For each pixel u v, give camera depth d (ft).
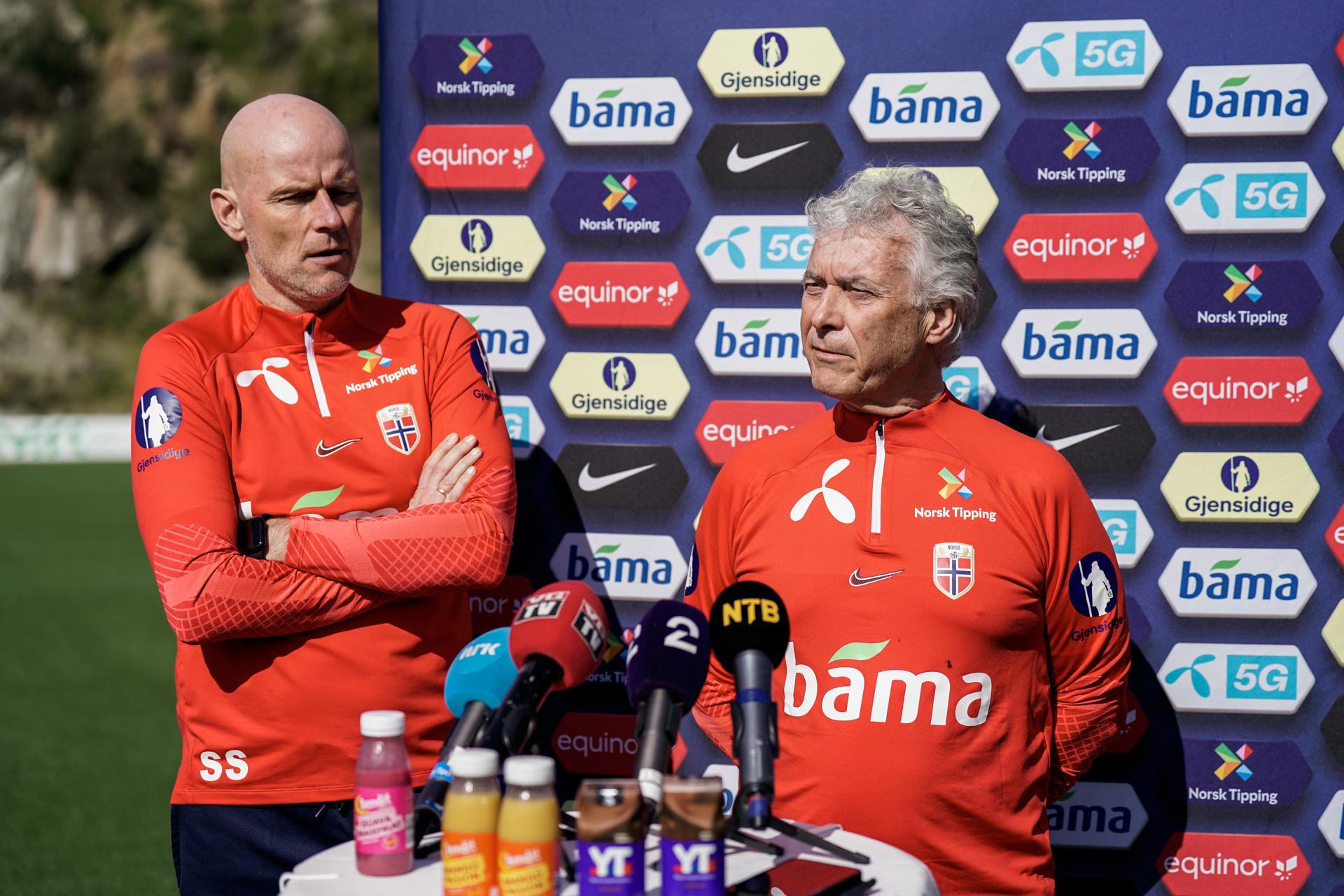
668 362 37.76
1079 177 35.47
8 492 186.80
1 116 347.77
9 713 82.43
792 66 36.40
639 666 22.22
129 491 188.75
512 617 38.81
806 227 36.68
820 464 30.09
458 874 19.90
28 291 339.98
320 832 31.14
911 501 29.01
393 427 32.63
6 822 62.59
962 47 35.60
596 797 19.48
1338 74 34.17
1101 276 35.65
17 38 348.59
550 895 19.54
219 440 31.76
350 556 30.40
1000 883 28.02
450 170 38.27
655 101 37.09
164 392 31.60
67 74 349.82
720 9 36.58
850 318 28.84
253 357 32.45
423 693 31.73
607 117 37.35
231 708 31.32
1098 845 36.81
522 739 21.54
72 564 132.77
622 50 37.11
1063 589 29.12
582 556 38.45
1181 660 36.11
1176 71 34.81
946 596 28.17
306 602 30.35
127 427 241.35
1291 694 35.68
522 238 38.11
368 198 323.57
